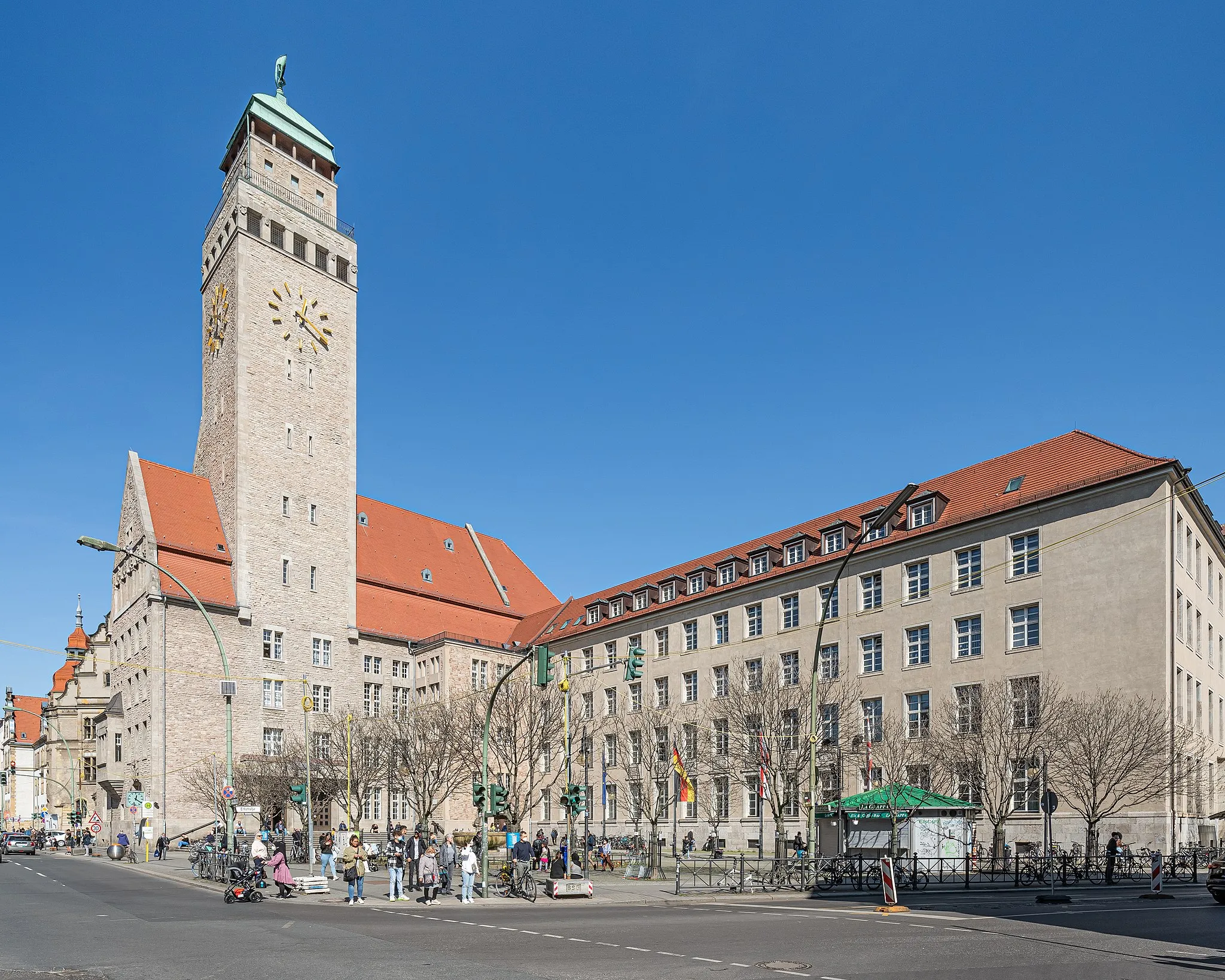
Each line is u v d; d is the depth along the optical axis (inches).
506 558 4461.1
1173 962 703.7
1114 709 1790.1
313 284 3474.4
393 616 3644.2
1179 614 1923.0
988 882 1571.1
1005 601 2091.5
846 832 1754.4
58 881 1753.2
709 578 2979.8
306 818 2137.1
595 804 3184.1
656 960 727.7
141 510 3036.4
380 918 1082.1
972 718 2018.9
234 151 3543.3
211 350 3435.0
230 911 1169.4
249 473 3176.7
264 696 3095.5
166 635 2891.2
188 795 2844.5
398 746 2837.1
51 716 4977.9
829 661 2488.9
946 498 2342.5
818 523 2780.5
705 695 2859.3
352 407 3550.7
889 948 788.6
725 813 2655.0
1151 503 1876.2
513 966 699.4
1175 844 1802.4
